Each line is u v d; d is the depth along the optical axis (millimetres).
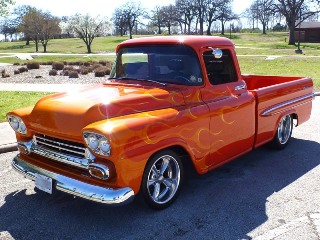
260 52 38969
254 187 4695
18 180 5027
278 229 3666
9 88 13617
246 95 4945
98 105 3633
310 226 3711
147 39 4699
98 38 88812
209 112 4281
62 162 3803
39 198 4453
